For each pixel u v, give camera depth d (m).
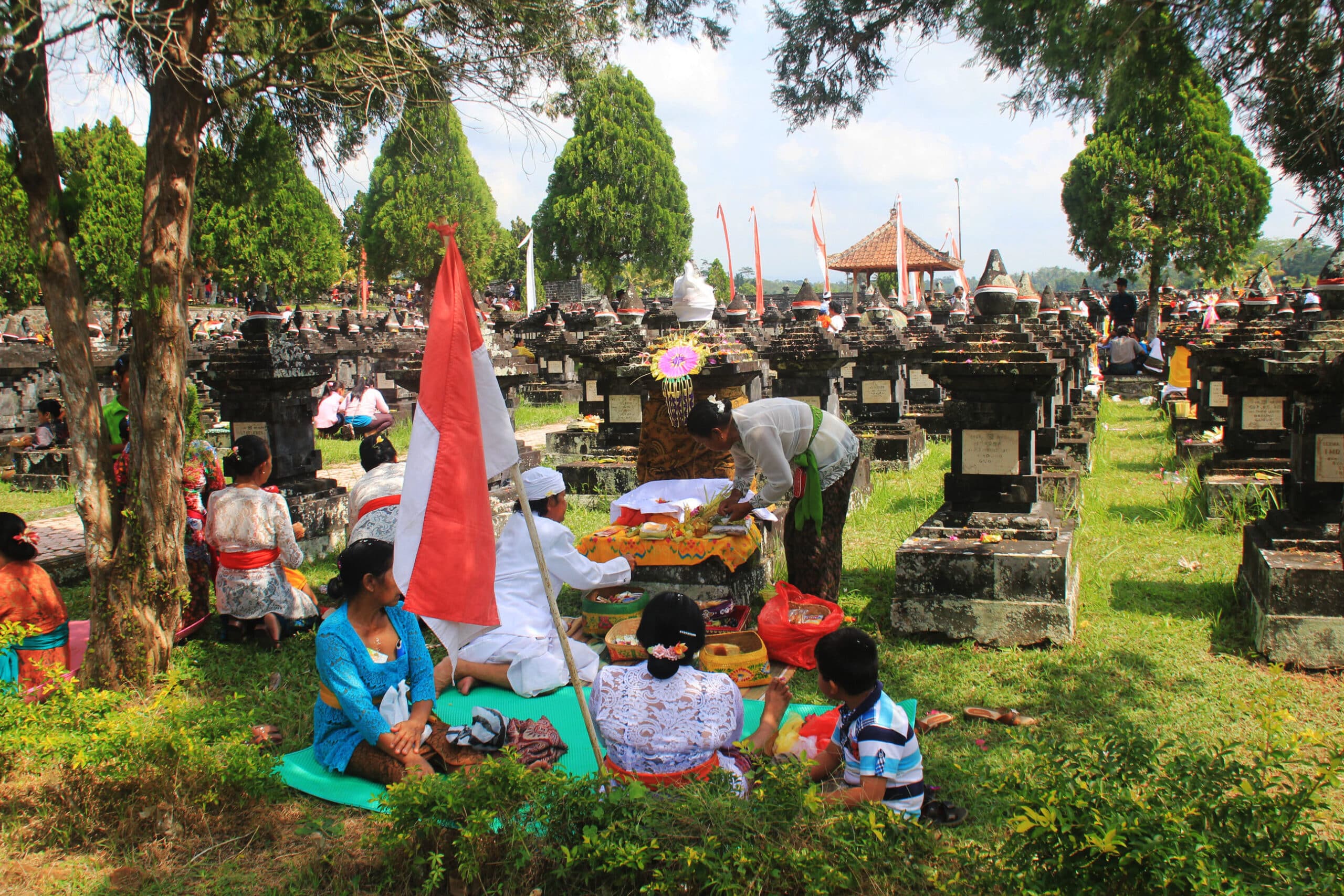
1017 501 6.07
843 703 3.63
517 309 33.78
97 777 3.58
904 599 5.64
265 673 5.31
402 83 5.47
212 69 5.05
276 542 5.81
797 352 10.39
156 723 3.71
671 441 8.12
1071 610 5.54
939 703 4.70
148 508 4.84
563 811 3.15
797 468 5.72
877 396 12.98
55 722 3.92
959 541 5.79
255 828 3.61
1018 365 5.77
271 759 3.77
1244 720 4.37
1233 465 8.62
